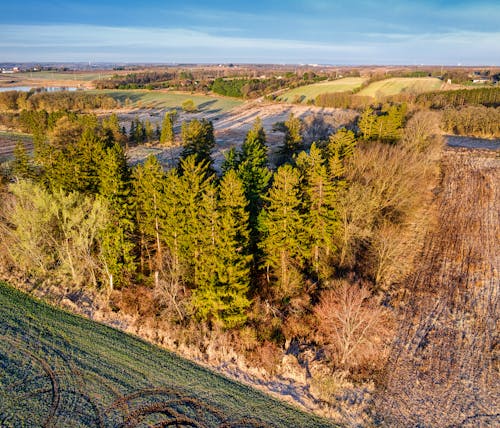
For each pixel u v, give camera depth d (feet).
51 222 134.00
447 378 100.17
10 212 133.28
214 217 108.99
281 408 91.97
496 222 173.27
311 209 129.18
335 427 88.07
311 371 103.14
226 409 90.53
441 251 154.10
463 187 206.90
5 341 106.73
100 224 120.37
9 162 222.48
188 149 201.87
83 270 136.05
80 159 154.20
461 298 128.77
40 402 89.40
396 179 151.64
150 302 126.31
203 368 102.73
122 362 102.37
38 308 121.80
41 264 135.74
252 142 180.65
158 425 85.46
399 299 128.57
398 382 99.55
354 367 103.71
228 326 115.03
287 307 126.11
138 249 146.72
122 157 143.84
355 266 142.31
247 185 141.79
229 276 110.42
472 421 89.04
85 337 110.63
